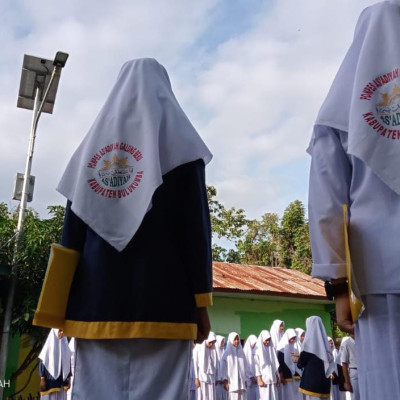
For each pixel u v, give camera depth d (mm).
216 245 27516
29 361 11391
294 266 26281
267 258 27625
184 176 2121
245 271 17250
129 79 2305
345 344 10297
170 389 1938
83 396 1968
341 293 1809
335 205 1843
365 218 1767
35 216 11289
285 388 12047
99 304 2000
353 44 2027
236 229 28219
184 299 2027
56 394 9852
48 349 9891
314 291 15609
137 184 2061
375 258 1716
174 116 2209
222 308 14531
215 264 17703
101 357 1997
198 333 2141
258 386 12062
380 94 1829
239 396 11672
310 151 2039
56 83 10609
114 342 1992
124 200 2057
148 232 2055
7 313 9828
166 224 2080
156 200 2086
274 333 13430
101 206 2059
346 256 1742
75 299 2080
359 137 1779
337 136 1935
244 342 14523
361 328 1734
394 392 1613
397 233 1693
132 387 1946
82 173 2133
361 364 1737
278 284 15750
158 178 2012
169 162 2107
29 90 10789
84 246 2150
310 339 9430
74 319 2051
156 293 1991
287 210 28453
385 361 1649
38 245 10242
